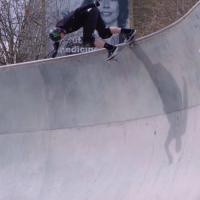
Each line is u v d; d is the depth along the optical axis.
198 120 5.86
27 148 7.81
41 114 7.96
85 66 7.69
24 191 7.12
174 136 6.24
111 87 7.42
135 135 6.88
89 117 7.56
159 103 6.71
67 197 6.60
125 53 7.24
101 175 6.71
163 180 5.84
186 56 6.23
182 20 6.32
